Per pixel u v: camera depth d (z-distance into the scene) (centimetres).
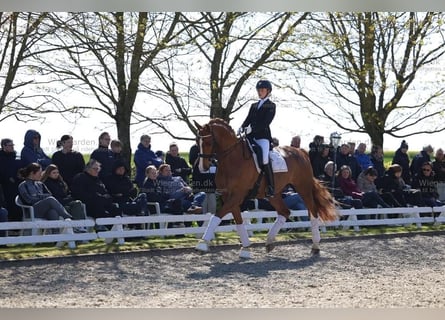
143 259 1197
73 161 1407
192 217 1422
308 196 1316
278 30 1833
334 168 1650
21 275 1029
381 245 1442
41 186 1296
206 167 1210
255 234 1541
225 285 974
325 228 1605
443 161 1916
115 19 1620
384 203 1700
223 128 1216
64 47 1627
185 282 995
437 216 1817
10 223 1193
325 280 1026
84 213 1323
